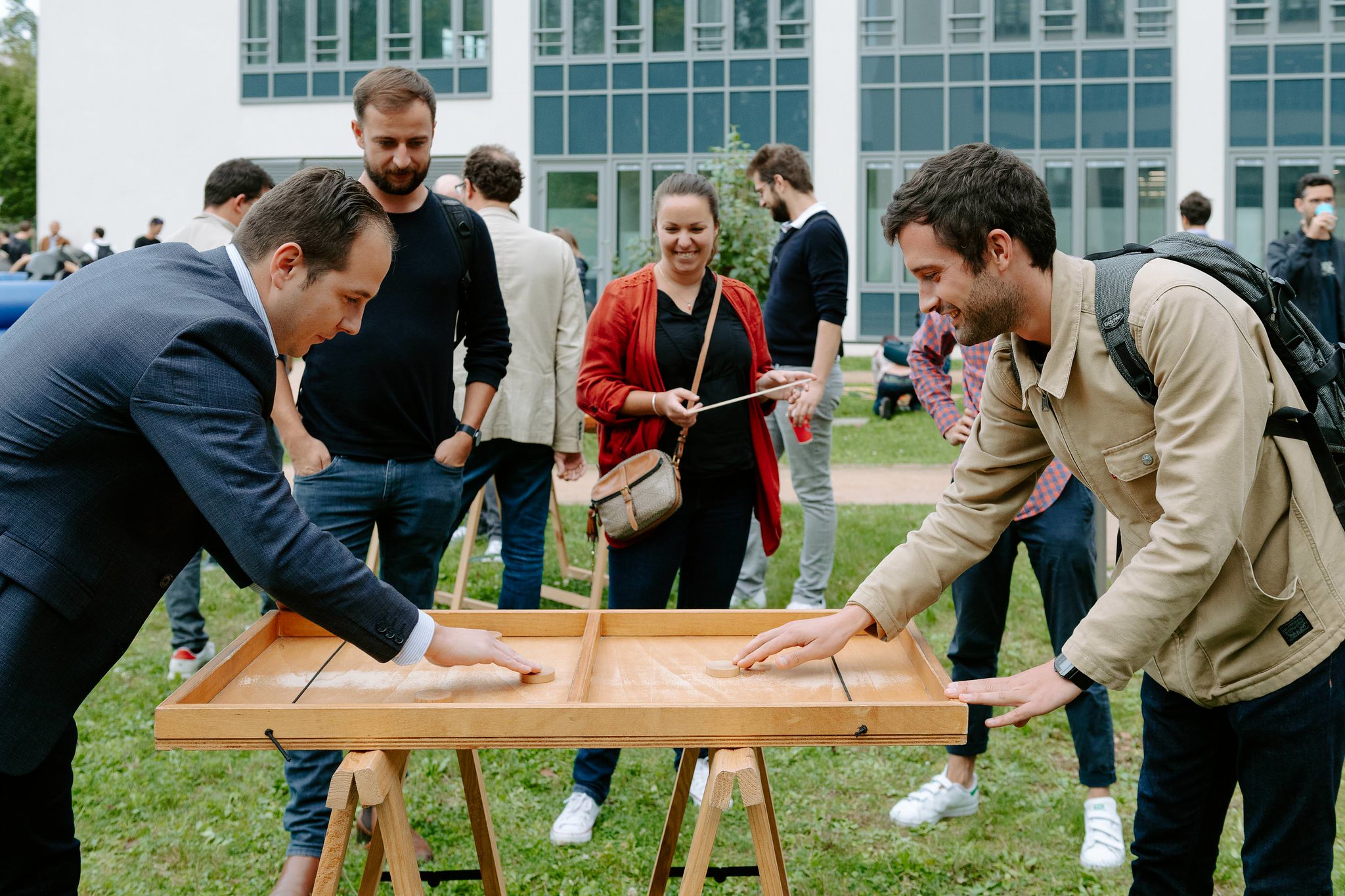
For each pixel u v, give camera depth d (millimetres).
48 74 21688
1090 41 18516
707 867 1875
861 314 19500
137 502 1964
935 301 2074
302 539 1891
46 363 1882
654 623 2488
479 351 3559
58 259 16859
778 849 2496
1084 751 3416
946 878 3248
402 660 2029
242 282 2051
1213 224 18484
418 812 3596
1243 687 2074
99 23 21438
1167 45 18328
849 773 3895
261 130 21156
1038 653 4996
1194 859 2385
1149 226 18672
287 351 2150
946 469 10000
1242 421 1890
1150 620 1896
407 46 20391
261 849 3393
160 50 21297
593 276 20188
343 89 20750
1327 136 18062
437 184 5910
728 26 19359
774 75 19328
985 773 3883
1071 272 2039
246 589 6059
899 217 2053
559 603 5789
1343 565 2006
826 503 5531
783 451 5625
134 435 1896
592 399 3623
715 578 3723
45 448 1872
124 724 4262
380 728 1855
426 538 3387
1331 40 17938
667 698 2066
